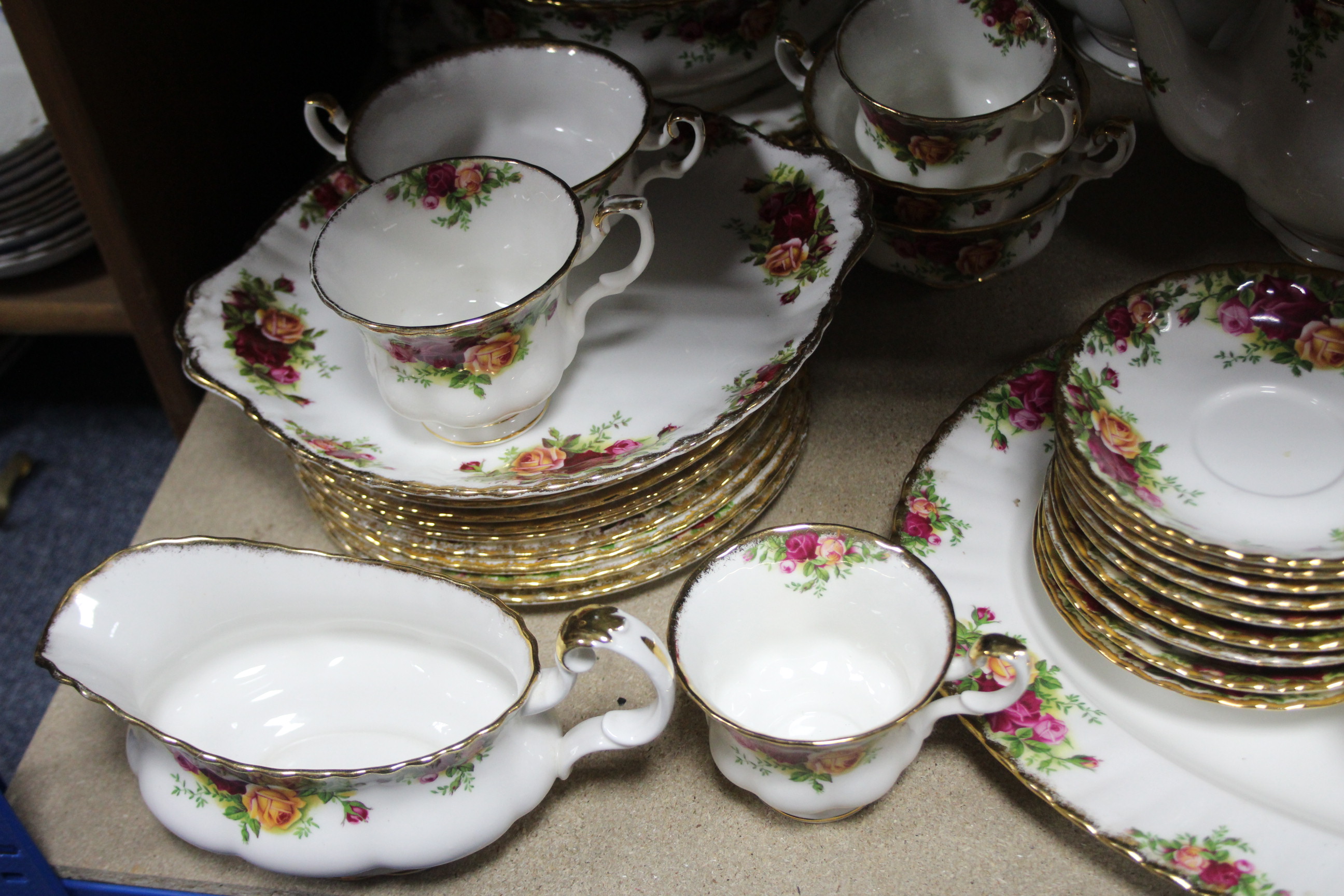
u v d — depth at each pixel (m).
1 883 0.60
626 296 0.73
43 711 1.12
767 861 0.57
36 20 0.68
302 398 0.68
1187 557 0.52
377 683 0.62
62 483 1.29
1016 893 0.55
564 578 0.65
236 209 0.94
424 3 0.94
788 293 0.70
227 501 0.75
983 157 0.73
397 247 0.67
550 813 0.59
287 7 1.00
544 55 0.75
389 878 0.58
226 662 0.62
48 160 0.85
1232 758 0.56
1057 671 0.59
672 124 0.71
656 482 0.64
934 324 0.80
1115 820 0.53
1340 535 0.55
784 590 0.57
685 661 0.54
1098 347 0.61
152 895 0.59
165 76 0.81
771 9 0.82
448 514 0.64
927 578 0.54
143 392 1.38
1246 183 0.72
